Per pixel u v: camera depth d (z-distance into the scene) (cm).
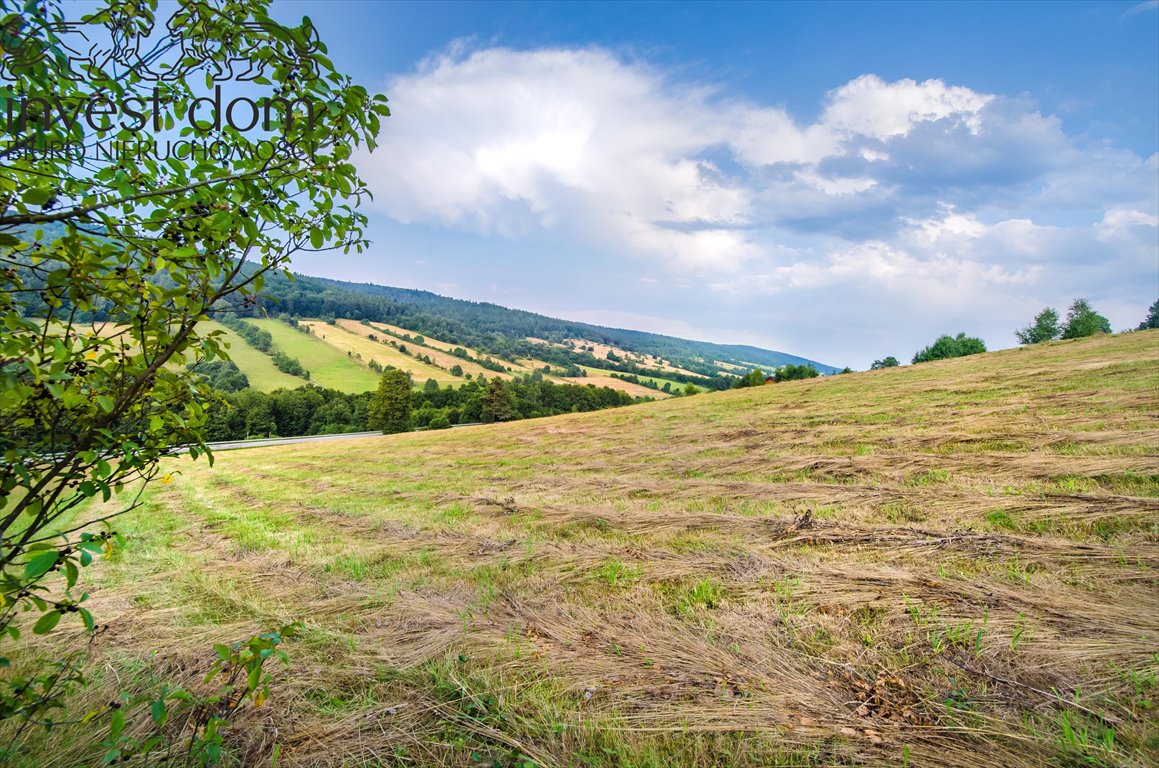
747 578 445
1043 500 560
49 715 262
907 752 237
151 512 1013
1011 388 1548
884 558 469
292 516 872
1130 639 306
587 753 248
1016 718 254
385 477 1384
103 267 166
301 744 254
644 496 850
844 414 1557
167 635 375
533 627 376
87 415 183
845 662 309
